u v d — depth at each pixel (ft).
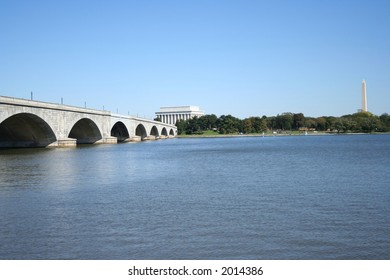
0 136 331.57
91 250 60.03
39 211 84.53
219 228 71.31
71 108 346.54
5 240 64.54
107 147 372.79
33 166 179.11
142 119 611.06
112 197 100.99
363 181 133.18
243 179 138.31
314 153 299.99
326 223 75.05
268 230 70.13
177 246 61.67
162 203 93.56
